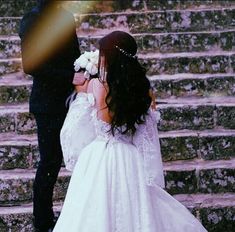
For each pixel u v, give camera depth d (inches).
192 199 174.9
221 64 224.8
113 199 129.3
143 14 249.9
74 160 143.4
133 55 135.6
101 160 133.1
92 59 146.1
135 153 134.9
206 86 213.5
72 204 131.3
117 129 134.3
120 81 132.0
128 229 127.5
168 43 236.4
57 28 150.2
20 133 198.2
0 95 209.3
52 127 151.7
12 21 245.3
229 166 180.1
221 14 248.4
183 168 179.8
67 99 151.3
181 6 263.6
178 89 213.0
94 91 138.0
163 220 133.5
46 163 152.8
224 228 167.0
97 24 250.8
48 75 147.6
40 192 152.8
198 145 188.7
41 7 149.9
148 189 132.9
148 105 134.0
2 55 232.8
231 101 208.7
